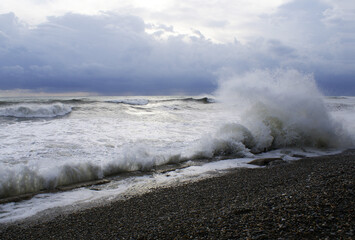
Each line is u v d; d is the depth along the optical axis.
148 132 10.72
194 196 4.13
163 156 6.73
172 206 3.72
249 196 3.86
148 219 3.26
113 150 7.58
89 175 5.39
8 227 3.31
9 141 8.13
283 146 9.05
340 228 2.43
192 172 5.90
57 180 4.99
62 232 3.11
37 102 21.22
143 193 4.49
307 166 5.82
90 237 2.88
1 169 4.66
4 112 14.09
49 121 12.82
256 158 7.33
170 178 5.45
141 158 6.30
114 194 4.51
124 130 10.91
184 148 8.13
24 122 12.33
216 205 3.55
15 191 4.53
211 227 2.71
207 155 7.44
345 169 4.73
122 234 2.84
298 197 3.23
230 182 4.82
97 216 3.55
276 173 5.28
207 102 29.69
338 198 3.07
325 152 8.14
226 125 8.81
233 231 2.57
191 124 13.29
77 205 4.04
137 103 25.84
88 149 7.58
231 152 7.91
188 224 2.87
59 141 8.41
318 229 2.44
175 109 21.08
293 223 2.59
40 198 4.36
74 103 21.91
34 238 2.99
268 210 2.96
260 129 8.84
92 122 12.77
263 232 2.48
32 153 6.89
